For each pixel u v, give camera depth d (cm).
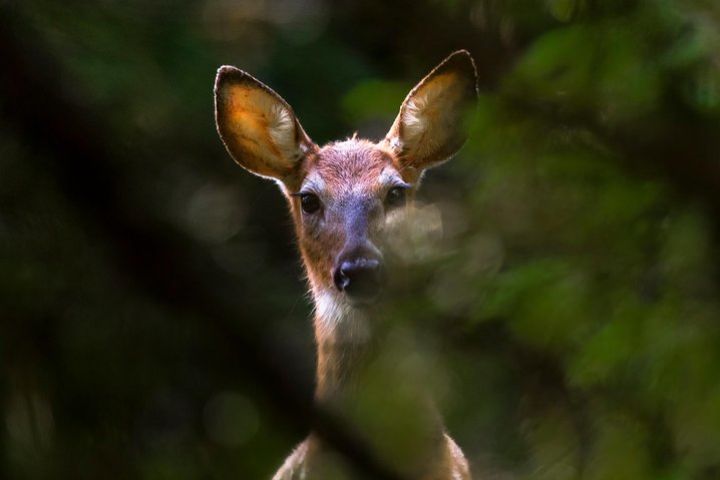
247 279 1614
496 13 1129
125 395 1502
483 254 1071
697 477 943
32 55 1333
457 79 1176
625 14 884
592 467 1005
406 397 1044
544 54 872
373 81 969
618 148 855
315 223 1159
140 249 1444
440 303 1094
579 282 944
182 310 1475
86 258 1442
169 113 1483
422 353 1127
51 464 1456
